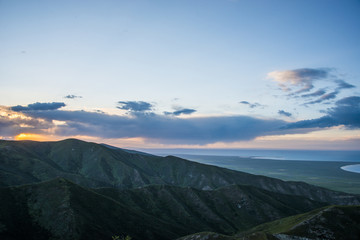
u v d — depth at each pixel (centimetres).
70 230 8906
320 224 8212
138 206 14425
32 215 9538
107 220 10388
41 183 11200
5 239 8019
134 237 10131
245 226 14525
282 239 7700
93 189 14225
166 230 11675
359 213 8712
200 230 13312
